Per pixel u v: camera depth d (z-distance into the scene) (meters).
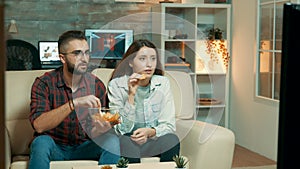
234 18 5.05
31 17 5.10
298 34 0.68
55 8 5.16
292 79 0.69
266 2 4.34
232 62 5.11
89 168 2.25
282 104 0.70
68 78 2.56
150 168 2.23
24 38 5.10
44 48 5.01
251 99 4.69
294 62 0.68
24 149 2.73
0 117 0.43
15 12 5.04
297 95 0.69
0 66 0.43
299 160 0.71
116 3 5.23
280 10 4.06
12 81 2.79
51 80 2.58
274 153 4.21
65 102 2.57
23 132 2.73
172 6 4.89
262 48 4.45
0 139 0.43
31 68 4.95
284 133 0.70
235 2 5.03
